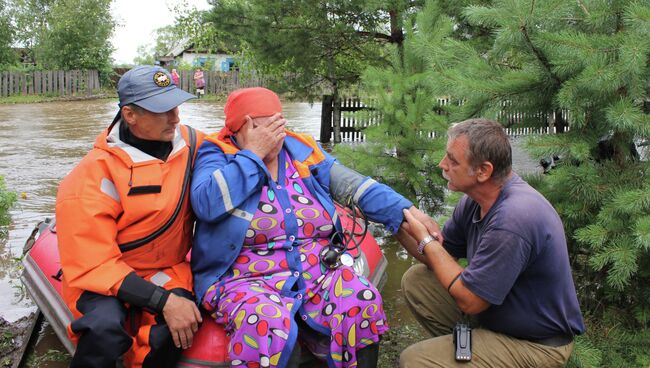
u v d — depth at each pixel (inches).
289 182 120.1
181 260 119.2
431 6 222.5
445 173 108.7
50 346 149.4
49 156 415.2
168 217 112.1
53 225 156.6
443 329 125.6
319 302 112.3
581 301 148.3
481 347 106.5
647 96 138.2
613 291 140.9
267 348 99.9
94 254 105.5
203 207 110.5
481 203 108.5
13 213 262.4
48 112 811.4
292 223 115.3
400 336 154.8
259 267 112.7
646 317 136.3
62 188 109.8
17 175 344.8
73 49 1202.0
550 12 133.7
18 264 202.7
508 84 143.7
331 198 128.9
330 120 495.5
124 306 107.4
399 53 243.3
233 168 111.1
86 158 111.4
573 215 138.0
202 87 1131.9
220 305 108.3
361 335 109.5
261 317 101.2
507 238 99.7
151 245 112.1
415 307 126.6
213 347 108.3
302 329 114.1
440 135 207.3
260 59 394.3
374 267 144.3
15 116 744.3
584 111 137.7
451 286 106.7
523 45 140.7
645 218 120.8
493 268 100.8
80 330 101.8
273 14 370.9
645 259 134.6
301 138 128.4
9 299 175.8
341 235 122.4
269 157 117.7
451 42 166.4
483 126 103.7
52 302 132.7
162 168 113.7
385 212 123.6
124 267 107.1
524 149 140.3
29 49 1483.8
